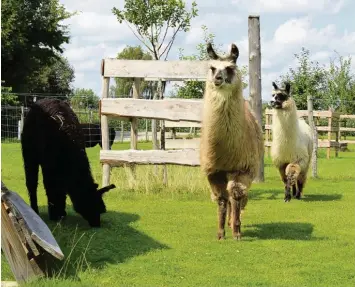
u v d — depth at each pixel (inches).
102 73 447.5
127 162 431.5
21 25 1492.4
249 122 275.0
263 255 247.3
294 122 404.5
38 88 2031.3
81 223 303.7
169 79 460.4
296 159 409.4
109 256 241.0
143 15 796.0
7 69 1560.0
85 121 1097.4
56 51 1760.6
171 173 459.8
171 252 250.1
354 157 881.5
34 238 192.4
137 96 461.1
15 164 637.3
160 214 340.8
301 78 1147.9
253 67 514.6
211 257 242.7
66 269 212.7
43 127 291.4
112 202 383.9
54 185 299.6
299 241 274.4
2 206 209.0
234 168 266.7
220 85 247.6
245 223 319.3
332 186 496.1
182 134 884.0
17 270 197.3
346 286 206.4
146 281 208.1
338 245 268.1
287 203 396.2
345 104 1133.1
